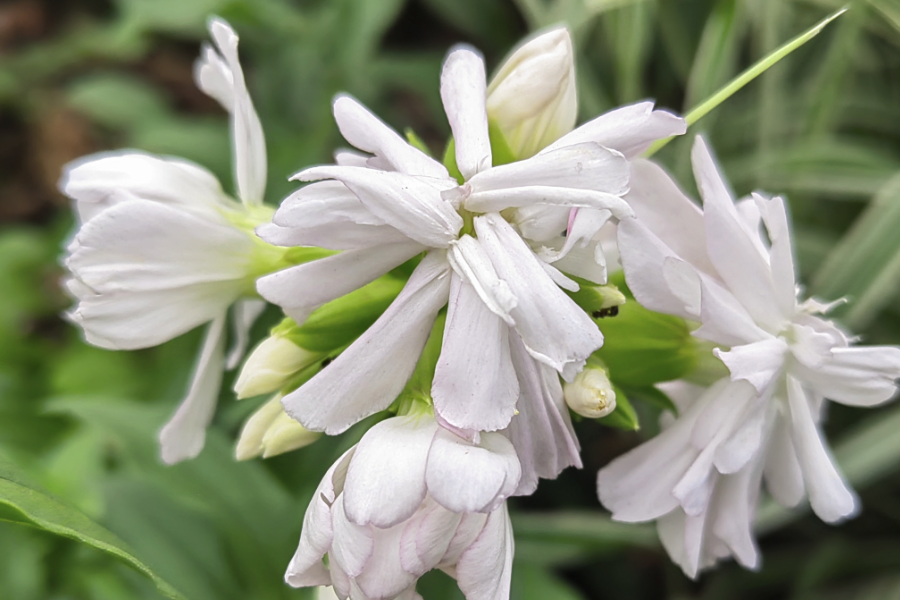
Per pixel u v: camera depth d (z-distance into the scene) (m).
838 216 0.35
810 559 0.32
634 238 0.24
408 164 0.23
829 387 0.25
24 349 0.38
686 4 0.36
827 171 0.32
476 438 0.23
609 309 0.25
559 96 0.25
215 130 0.41
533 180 0.23
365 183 0.23
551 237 0.23
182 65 0.52
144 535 0.29
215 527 0.30
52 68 0.50
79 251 0.24
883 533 0.33
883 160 0.33
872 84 0.37
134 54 0.49
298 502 0.29
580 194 0.23
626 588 0.33
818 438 0.25
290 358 0.25
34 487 0.25
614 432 0.34
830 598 0.31
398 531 0.23
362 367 0.23
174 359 0.34
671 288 0.24
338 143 0.37
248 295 0.26
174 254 0.25
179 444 0.25
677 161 0.32
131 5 0.38
